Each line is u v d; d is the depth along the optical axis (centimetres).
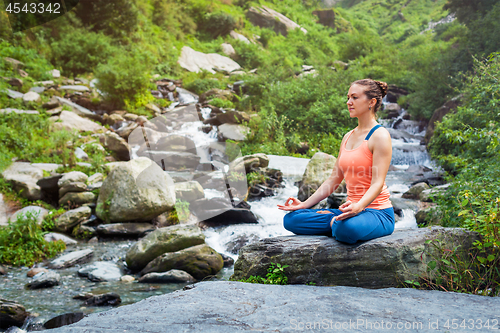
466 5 1777
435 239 246
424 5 4984
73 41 1769
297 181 806
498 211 241
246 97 1614
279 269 247
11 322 344
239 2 3600
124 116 1340
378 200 248
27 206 698
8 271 493
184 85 1883
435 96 1376
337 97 1321
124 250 571
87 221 657
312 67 2478
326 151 1120
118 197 644
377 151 226
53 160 940
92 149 1019
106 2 1980
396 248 235
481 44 1343
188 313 173
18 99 1203
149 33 2238
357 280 238
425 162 1080
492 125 482
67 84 1562
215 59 2467
